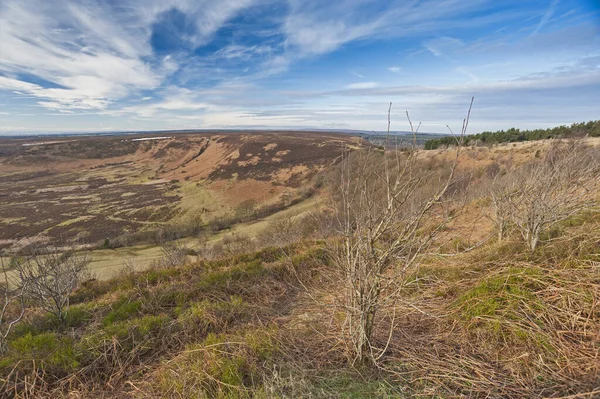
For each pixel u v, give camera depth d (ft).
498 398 6.79
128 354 10.31
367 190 7.61
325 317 10.68
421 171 7.25
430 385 7.39
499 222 15.75
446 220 7.36
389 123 7.11
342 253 8.71
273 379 7.89
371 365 8.25
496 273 11.41
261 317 12.54
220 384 7.95
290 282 16.37
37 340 10.98
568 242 12.30
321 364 8.57
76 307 14.48
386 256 7.54
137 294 15.21
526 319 8.96
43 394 8.66
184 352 9.81
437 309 10.61
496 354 8.11
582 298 9.15
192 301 14.14
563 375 7.13
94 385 9.01
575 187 12.73
